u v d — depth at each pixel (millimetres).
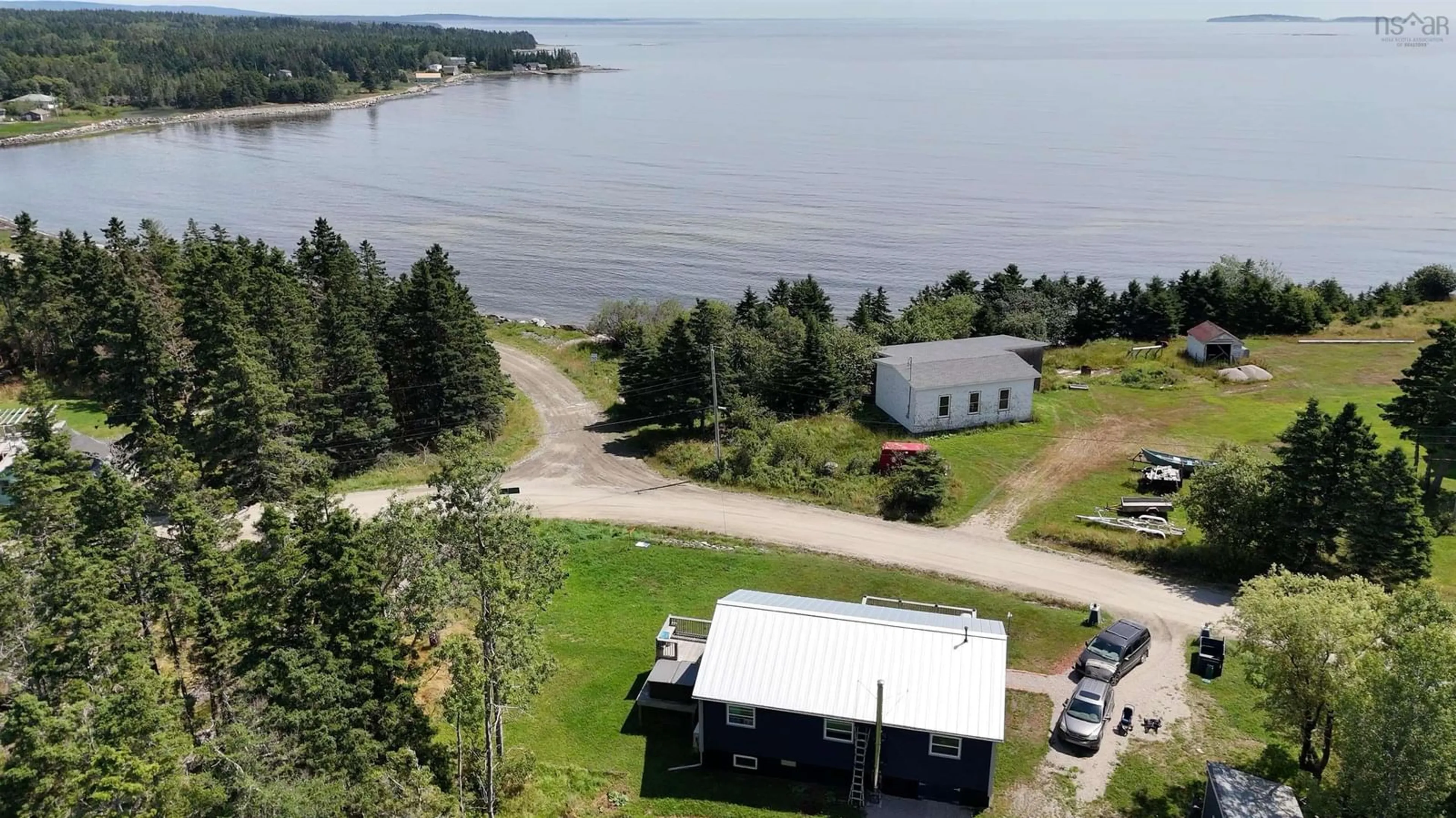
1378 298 104938
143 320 59656
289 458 56094
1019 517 54875
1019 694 38531
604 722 37688
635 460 65250
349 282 76125
